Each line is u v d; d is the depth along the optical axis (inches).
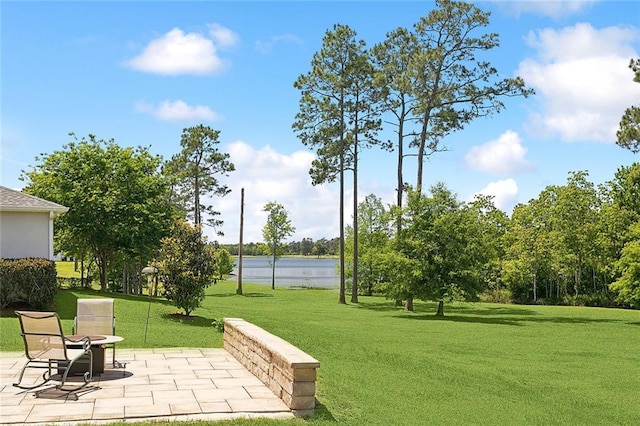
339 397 358.3
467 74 1347.2
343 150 1573.6
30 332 351.6
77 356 357.4
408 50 1412.4
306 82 1553.9
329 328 860.6
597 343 793.6
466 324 1036.5
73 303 897.5
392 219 1279.5
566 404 417.7
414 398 389.1
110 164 1326.3
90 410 304.0
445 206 1237.7
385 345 693.3
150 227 1321.4
